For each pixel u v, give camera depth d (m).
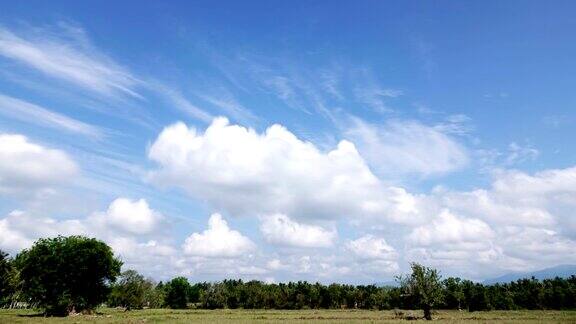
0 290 102.06
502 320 73.12
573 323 63.09
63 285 101.12
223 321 73.62
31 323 68.56
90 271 106.69
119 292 139.00
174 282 188.62
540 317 82.69
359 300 176.88
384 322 69.56
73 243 105.62
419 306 83.19
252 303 181.75
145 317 87.44
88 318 83.50
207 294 184.12
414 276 83.75
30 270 101.69
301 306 178.25
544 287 157.12
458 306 145.25
